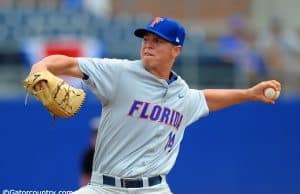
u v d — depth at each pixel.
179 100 19.27
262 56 52.16
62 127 39.91
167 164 19.06
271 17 61.78
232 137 42.59
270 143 43.22
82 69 18.05
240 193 42.69
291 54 55.47
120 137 18.47
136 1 62.41
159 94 18.64
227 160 42.47
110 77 18.19
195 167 42.00
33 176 39.59
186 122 19.91
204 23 64.19
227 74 47.59
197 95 20.17
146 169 18.55
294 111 43.66
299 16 61.59
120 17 58.53
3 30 52.12
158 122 18.66
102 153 18.72
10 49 45.38
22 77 44.75
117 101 18.34
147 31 18.44
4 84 44.50
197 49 52.44
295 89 47.34
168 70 18.88
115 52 45.28
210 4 64.56
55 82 17.31
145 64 18.45
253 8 63.53
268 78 48.16
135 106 18.34
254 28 58.91
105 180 18.64
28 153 39.62
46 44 44.19
